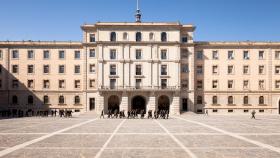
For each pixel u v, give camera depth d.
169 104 88.19
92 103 90.00
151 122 52.09
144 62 88.31
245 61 92.31
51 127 41.19
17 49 92.19
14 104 91.50
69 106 91.69
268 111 92.06
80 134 32.62
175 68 88.50
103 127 41.31
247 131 36.12
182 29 90.69
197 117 71.56
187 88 90.06
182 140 27.91
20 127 41.12
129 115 67.69
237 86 92.06
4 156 20.17
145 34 88.94
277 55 92.88
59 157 19.88
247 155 20.67
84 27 89.94
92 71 90.19
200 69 92.25
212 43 92.00
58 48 92.19
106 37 88.62
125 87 87.38
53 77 91.94
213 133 33.81
